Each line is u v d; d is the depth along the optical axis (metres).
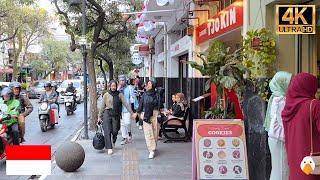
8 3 38.94
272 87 6.50
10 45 64.94
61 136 17.97
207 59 8.52
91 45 18.08
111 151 13.07
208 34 14.20
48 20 47.62
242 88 8.38
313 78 4.93
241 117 8.34
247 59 8.78
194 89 15.80
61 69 82.31
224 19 11.95
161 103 16.59
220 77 8.03
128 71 61.16
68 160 10.32
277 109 6.34
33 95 47.06
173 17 21.56
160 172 10.45
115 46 33.66
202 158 7.45
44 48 69.25
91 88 18.55
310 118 4.75
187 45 18.42
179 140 15.41
